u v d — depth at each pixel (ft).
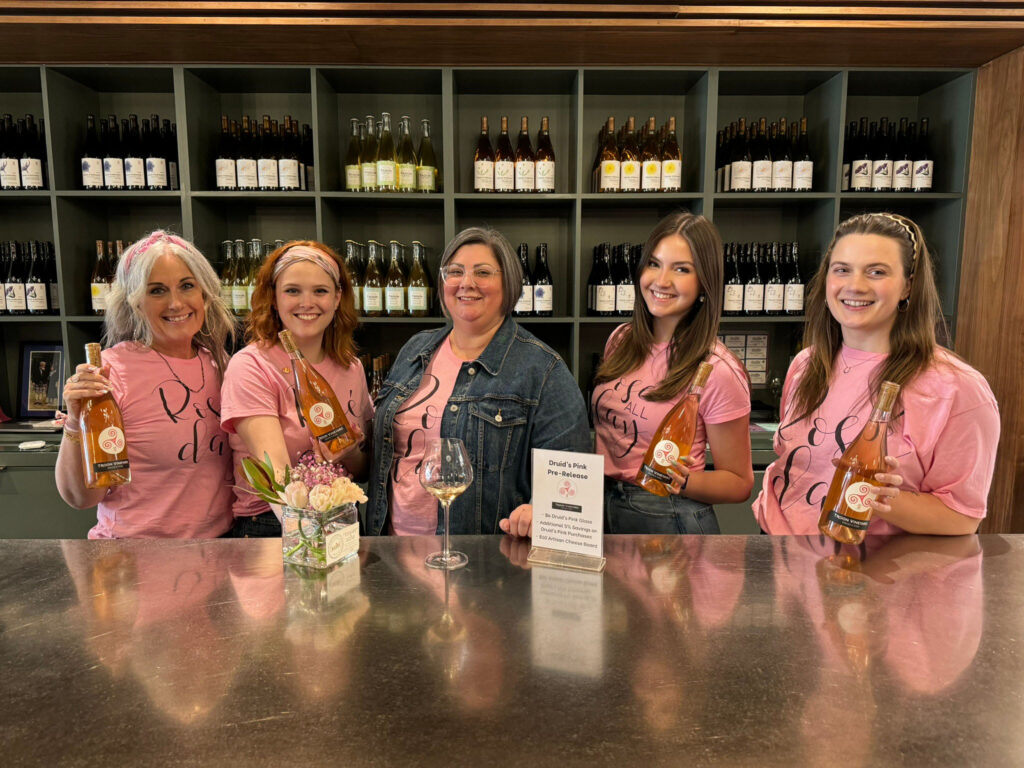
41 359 10.02
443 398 4.79
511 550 3.71
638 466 5.08
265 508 5.10
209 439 5.03
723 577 3.31
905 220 4.02
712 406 4.82
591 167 9.96
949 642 2.67
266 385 4.83
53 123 8.73
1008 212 8.55
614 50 8.32
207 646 2.67
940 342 4.19
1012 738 2.11
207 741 2.11
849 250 4.01
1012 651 2.60
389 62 8.62
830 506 3.77
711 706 2.27
